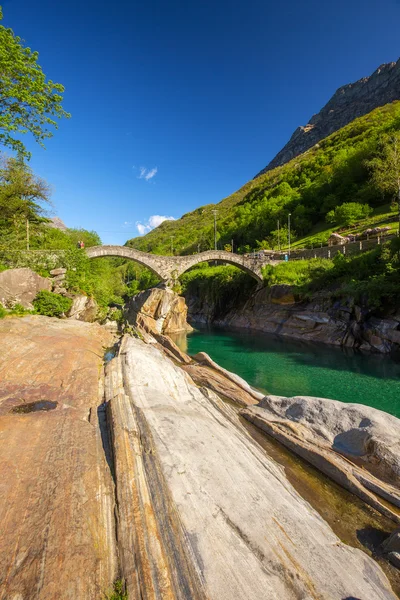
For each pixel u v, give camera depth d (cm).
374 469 652
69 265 2472
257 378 1636
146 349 1409
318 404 894
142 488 475
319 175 8706
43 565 337
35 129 1675
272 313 3434
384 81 17600
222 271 5256
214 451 637
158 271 3728
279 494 561
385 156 5931
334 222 6009
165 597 320
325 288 2867
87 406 788
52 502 429
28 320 1622
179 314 3891
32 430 623
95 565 347
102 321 2631
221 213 16525
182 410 819
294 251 4644
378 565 442
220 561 377
